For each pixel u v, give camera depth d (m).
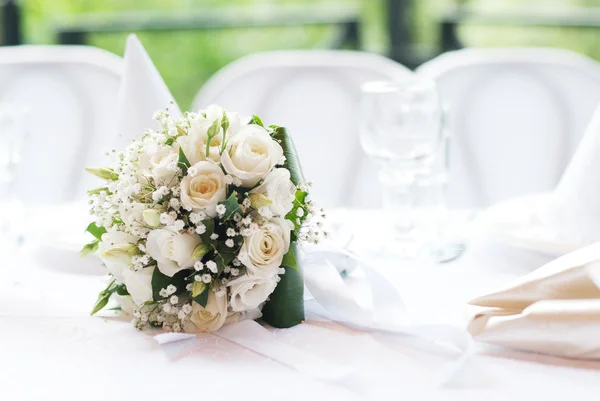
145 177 0.81
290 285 0.82
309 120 2.15
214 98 2.14
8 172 1.29
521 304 0.77
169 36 3.25
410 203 1.30
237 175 0.78
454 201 2.09
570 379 0.69
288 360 0.73
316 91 2.15
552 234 1.04
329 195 2.11
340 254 0.95
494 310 0.78
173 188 0.78
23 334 0.82
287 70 2.17
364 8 3.19
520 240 1.01
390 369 0.72
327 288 0.85
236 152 0.78
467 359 0.71
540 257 0.99
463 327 0.81
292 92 2.16
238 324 0.81
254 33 3.26
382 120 1.19
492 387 0.68
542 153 2.12
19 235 1.21
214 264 0.76
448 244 1.15
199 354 0.76
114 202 0.80
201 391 0.68
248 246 0.77
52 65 2.21
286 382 0.69
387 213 1.25
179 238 0.77
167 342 0.78
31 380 0.71
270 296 0.83
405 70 2.17
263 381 0.70
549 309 0.73
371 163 2.10
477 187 2.11
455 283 0.98
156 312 0.82
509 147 2.12
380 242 1.16
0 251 1.15
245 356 0.76
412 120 1.18
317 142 2.14
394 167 1.24
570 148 2.12
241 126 0.83
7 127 1.26
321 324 0.84
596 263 0.74
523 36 3.15
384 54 3.16
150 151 0.81
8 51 2.24
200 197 0.77
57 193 2.15
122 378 0.71
